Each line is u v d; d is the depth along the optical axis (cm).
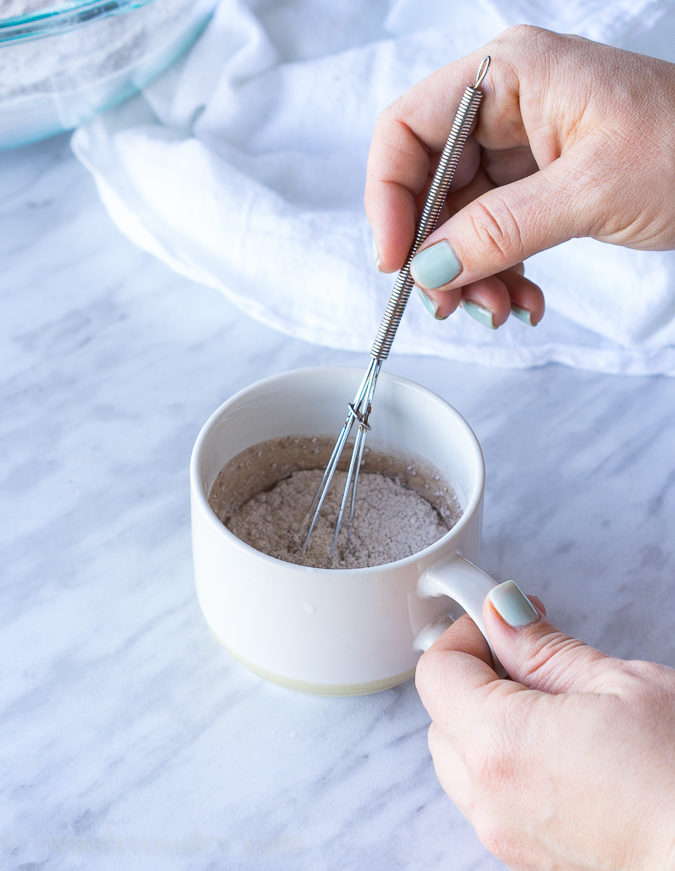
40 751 46
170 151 63
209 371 59
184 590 51
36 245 65
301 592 42
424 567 42
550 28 61
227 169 62
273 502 50
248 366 60
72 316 62
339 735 47
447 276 46
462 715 41
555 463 56
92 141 66
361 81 65
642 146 45
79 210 67
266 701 47
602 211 46
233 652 46
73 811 44
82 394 58
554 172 45
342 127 66
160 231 63
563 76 46
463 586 42
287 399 49
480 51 48
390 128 50
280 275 61
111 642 49
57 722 47
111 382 59
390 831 44
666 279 58
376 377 46
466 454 46
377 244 50
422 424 48
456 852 44
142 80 65
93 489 54
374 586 42
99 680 48
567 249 60
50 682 48
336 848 44
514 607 41
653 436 57
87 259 65
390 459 50
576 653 41
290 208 61
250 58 65
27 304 62
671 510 54
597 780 38
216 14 66
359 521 49
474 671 42
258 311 61
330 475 47
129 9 60
